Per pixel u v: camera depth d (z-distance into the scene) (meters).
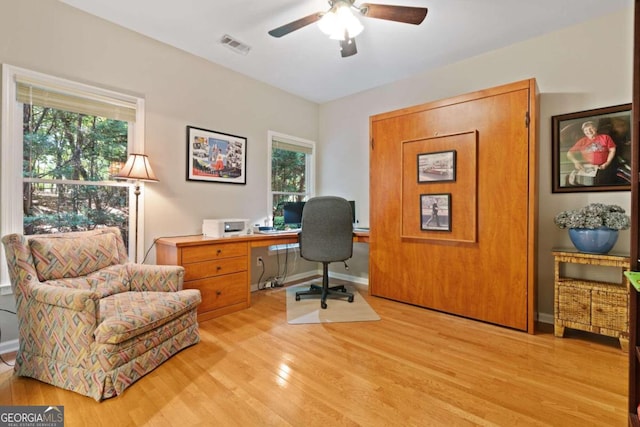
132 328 1.63
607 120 2.40
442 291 2.84
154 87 2.76
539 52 2.70
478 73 3.05
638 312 1.25
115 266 2.20
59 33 2.22
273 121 3.88
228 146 3.37
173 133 2.90
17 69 2.05
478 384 1.69
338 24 2.02
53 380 1.63
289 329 2.44
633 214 1.25
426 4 2.24
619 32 2.35
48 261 1.85
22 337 1.73
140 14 2.38
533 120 2.37
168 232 2.87
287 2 2.25
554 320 2.37
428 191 2.90
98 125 2.50
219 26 2.55
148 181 2.68
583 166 2.50
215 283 2.69
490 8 2.30
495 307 2.55
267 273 3.81
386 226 3.22
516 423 1.39
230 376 1.76
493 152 2.55
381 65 3.26
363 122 4.04
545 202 2.67
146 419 1.40
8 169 2.05
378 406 1.51
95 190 2.50
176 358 1.95
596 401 1.55
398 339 2.27
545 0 2.21
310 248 3.01
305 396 1.58
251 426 1.36
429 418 1.42
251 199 3.62
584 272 2.48
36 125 2.21
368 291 3.54
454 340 2.26
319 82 3.75
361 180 4.07
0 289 1.99
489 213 2.58
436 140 2.85
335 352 2.06
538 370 1.84
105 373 1.54
